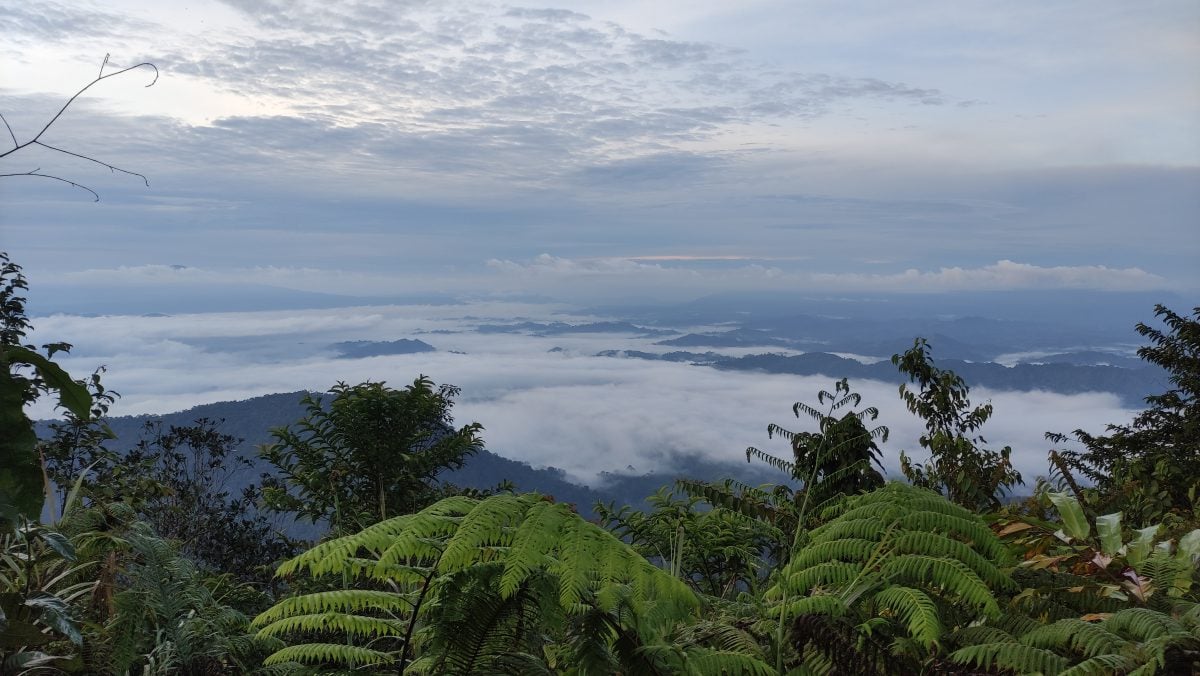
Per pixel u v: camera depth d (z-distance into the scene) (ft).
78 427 22.31
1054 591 7.81
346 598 6.58
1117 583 7.91
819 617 6.65
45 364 7.33
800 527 9.78
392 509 26.09
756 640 7.59
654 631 6.68
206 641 10.24
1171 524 12.80
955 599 7.59
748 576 9.89
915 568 6.88
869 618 7.30
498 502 6.34
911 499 7.79
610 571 6.01
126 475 20.81
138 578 10.48
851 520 7.84
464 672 6.29
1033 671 5.71
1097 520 9.11
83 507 12.47
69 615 8.48
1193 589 7.98
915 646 6.61
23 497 6.69
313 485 25.55
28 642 7.55
